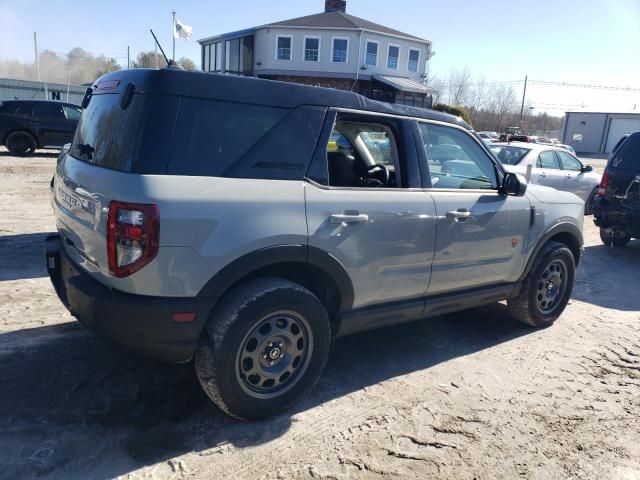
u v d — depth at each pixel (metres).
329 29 38.09
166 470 2.65
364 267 3.34
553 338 4.69
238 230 2.78
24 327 4.15
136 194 2.57
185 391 3.37
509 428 3.22
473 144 4.12
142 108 2.72
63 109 16.52
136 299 2.66
